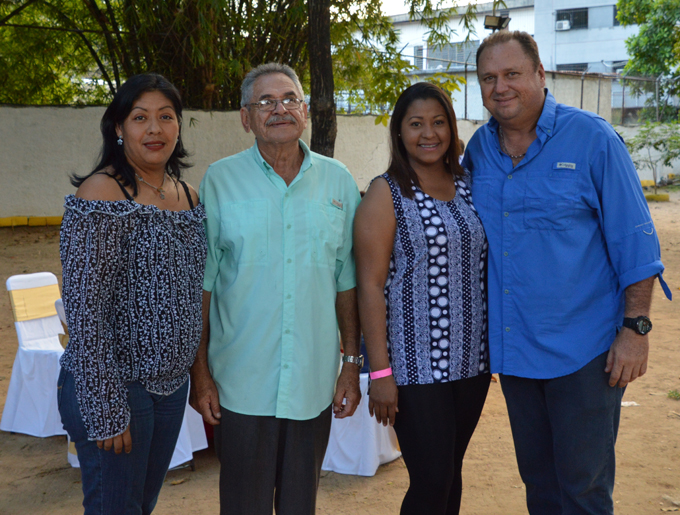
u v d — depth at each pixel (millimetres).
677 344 6039
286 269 2246
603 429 2301
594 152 2260
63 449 3910
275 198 2268
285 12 9367
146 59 10711
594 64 28078
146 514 2266
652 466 3650
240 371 2260
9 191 11203
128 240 1981
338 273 2475
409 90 2340
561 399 2330
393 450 3730
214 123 12125
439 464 2316
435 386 2316
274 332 2248
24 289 4309
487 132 2496
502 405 4645
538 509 2559
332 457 3600
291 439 2295
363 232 2314
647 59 23344
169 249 2047
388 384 2305
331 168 2428
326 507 3209
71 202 1932
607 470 2334
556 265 2289
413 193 2324
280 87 2234
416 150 2330
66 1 11547
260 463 2287
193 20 9234
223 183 2309
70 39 11961
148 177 2137
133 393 2041
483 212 2410
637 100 22312
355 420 3545
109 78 11773
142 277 2000
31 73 12891
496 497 3336
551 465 2494
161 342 2033
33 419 4086
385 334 2326
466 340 2354
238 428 2268
